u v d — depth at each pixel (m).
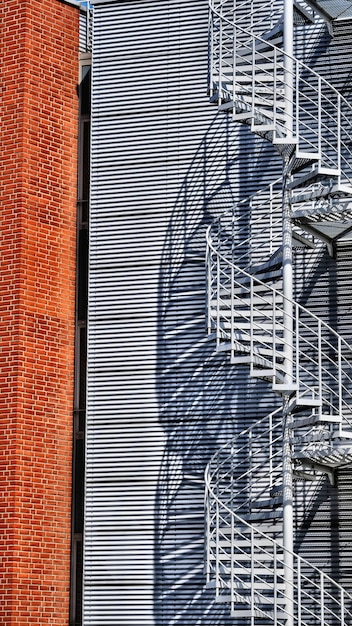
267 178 21.17
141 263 21.62
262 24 21.45
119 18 22.55
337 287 20.34
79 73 23.03
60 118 22.41
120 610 20.50
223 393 20.69
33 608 20.39
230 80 19.19
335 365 18.83
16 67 21.91
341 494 19.59
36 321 21.31
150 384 21.14
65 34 22.77
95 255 21.89
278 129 18.62
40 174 21.86
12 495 20.41
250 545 18.31
